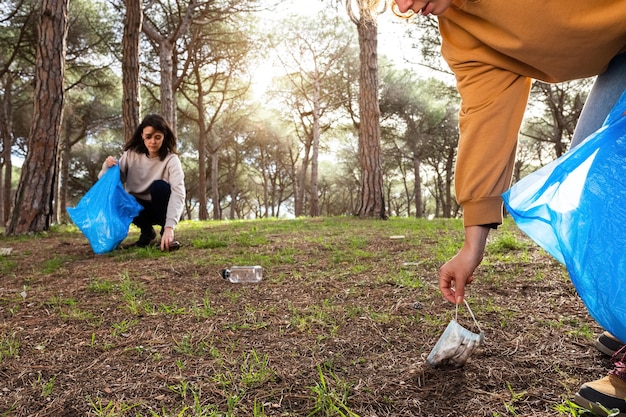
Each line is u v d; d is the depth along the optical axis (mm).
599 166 1148
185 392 1500
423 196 35438
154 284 2900
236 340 1939
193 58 15891
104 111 18219
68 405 1441
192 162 26484
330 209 36750
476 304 2312
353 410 1374
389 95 19719
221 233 5758
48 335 2043
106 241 4051
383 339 1916
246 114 21812
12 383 1595
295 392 1494
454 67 1437
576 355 1698
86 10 14164
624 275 1098
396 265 3285
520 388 1485
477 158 1339
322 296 2561
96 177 23516
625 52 1335
